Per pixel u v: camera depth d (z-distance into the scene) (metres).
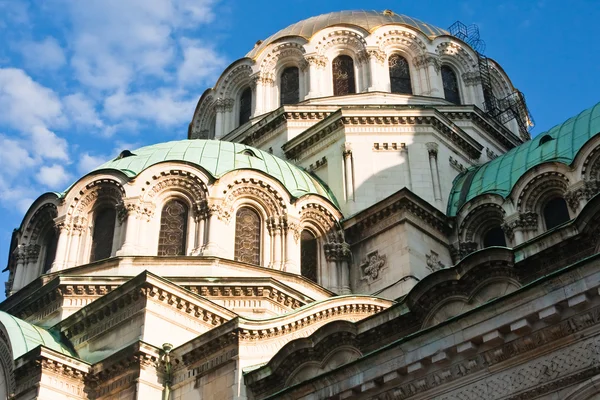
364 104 51.03
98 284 39.09
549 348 21.44
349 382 25.25
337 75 55.25
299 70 55.84
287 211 43.06
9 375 34.38
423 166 46.88
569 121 44.66
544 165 40.28
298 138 50.38
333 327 28.55
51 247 44.69
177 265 40.16
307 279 41.25
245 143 54.28
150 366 33.94
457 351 22.94
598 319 20.73
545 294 21.56
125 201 42.22
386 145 47.91
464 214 43.09
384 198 44.59
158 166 43.00
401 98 52.75
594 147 38.78
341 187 46.88
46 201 44.78
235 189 42.97
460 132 49.62
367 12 60.34
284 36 56.72
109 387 34.34
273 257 42.25
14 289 43.88
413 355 23.88
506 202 41.34
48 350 33.56
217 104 58.38
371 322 27.98
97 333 37.16
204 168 43.03
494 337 22.19
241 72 58.12
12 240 47.97
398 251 41.66
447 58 57.00
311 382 26.38
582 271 21.08
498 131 53.97
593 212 24.95
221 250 41.16
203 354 33.69
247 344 32.84
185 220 42.66
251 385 30.45
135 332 35.47
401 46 55.91
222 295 38.72
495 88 59.53
